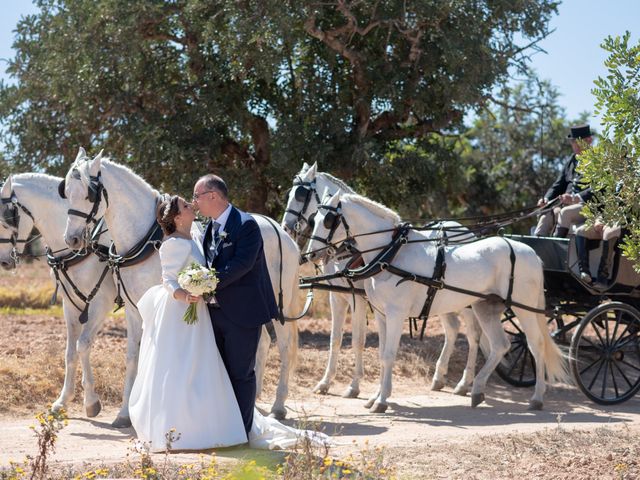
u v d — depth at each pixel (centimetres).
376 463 583
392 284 986
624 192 677
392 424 902
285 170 1445
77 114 1459
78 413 930
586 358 1198
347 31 1491
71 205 806
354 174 1562
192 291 614
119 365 1079
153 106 1566
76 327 919
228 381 656
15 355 1111
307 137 1469
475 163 2419
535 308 1044
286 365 916
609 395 1175
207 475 536
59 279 904
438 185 1709
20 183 917
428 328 1667
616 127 665
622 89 660
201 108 1473
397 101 1523
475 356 1171
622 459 664
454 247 1035
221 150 1587
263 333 904
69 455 692
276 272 907
